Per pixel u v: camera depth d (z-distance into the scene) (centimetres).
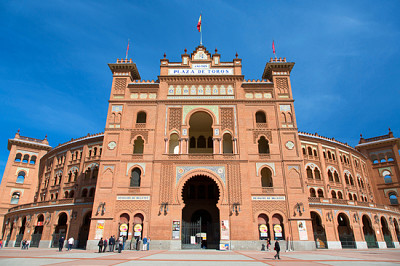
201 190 4103
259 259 1975
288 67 3919
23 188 5997
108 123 3606
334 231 3769
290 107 3688
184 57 3966
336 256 2303
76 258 2044
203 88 3797
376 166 5984
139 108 3697
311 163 4775
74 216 3916
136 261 1792
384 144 6000
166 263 1669
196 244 3278
